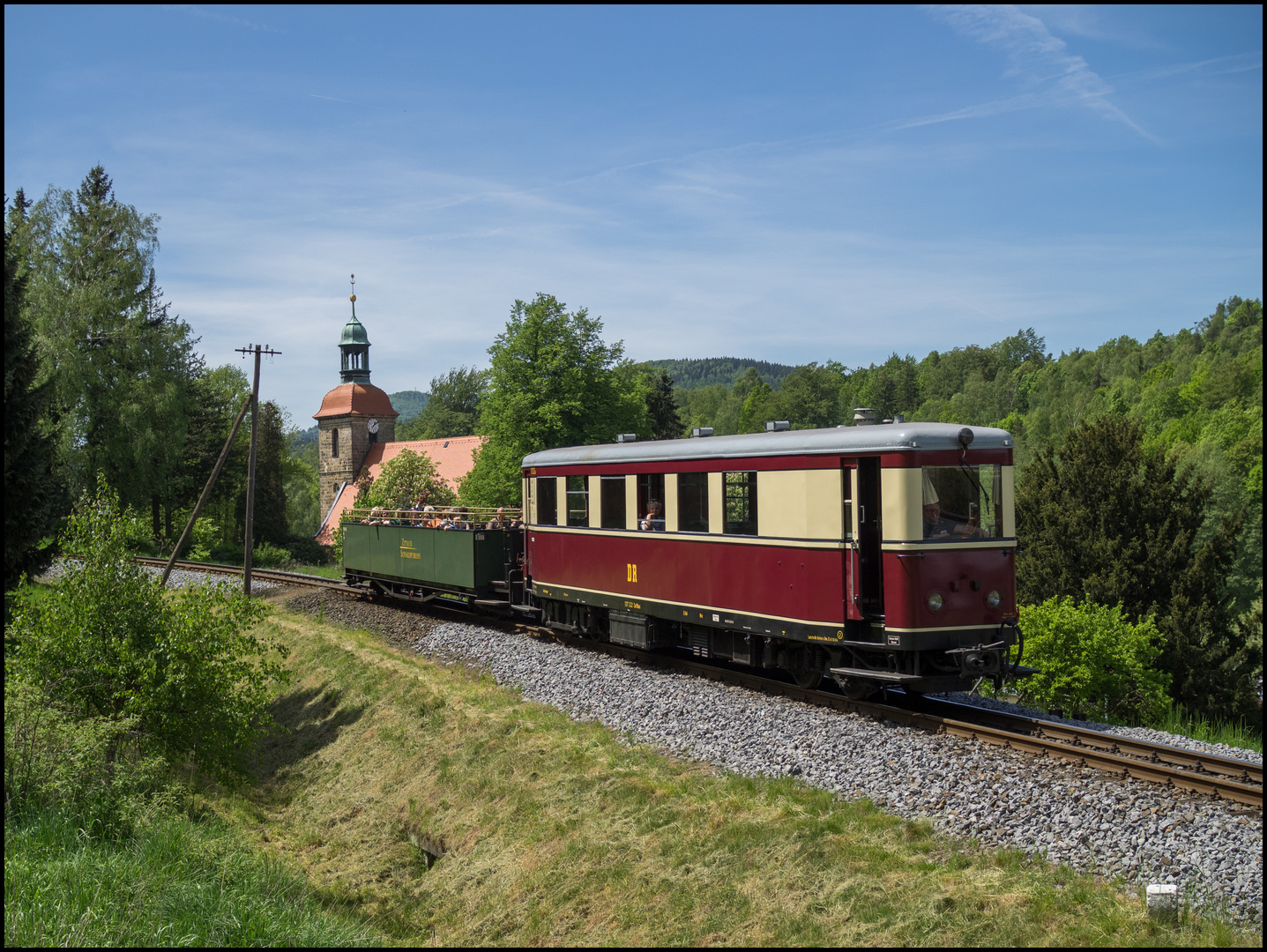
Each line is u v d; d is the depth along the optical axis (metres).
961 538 11.73
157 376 43.94
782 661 13.30
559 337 42.62
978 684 11.98
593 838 9.94
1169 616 25.45
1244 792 8.21
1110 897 7.08
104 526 14.86
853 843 8.50
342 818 13.39
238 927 8.04
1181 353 110.25
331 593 28.27
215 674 14.76
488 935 9.17
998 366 157.75
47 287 40.12
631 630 16.11
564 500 17.81
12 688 12.05
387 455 67.44
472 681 16.45
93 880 8.35
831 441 12.18
